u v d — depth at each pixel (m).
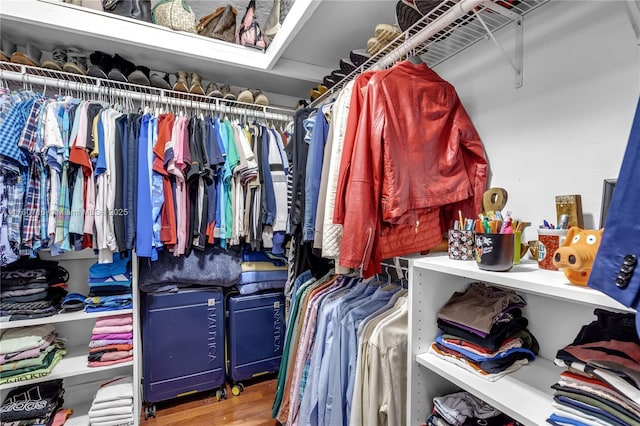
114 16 1.61
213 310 1.91
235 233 1.79
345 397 1.17
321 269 1.80
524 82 1.05
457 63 1.31
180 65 2.00
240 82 2.30
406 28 1.18
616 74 0.83
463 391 1.06
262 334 2.04
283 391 1.58
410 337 0.98
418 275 0.99
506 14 1.03
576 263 0.60
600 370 0.62
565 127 0.94
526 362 0.93
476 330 0.89
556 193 0.96
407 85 1.06
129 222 1.53
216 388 1.96
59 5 1.49
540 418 0.68
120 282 1.67
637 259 0.44
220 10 1.91
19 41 1.70
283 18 1.84
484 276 0.76
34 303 1.51
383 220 0.97
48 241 1.42
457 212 1.19
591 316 0.85
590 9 0.88
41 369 1.49
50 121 1.38
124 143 1.56
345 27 1.69
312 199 1.31
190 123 1.73
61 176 1.42
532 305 1.00
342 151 1.04
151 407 1.75
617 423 0.58
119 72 1.71
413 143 1.03
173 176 1.65
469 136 1.16
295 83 2.32
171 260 1.78
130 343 1.66
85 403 1.79
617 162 0.82
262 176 1.86
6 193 1.32
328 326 1.28
